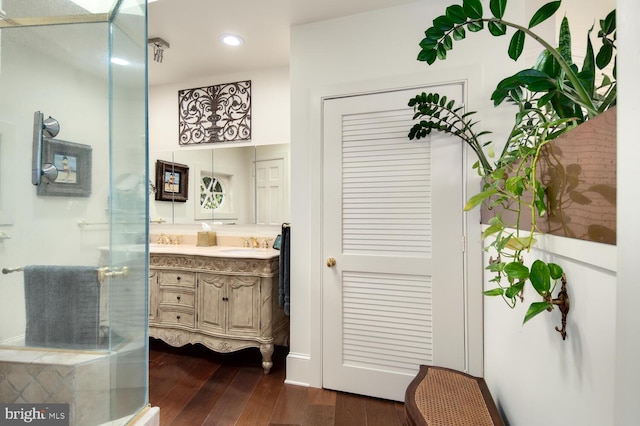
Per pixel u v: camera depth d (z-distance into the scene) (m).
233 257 2.17
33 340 1.39
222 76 2.81
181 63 2.58
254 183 2.74
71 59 1.50
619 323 0.40
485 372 1.62
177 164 2.95
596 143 0.54
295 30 2.02
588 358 0.64
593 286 0.62
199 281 2.29
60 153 1.51
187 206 2.92
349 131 1.90
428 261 1.75
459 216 1.70
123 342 1.36
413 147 1.78
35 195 1.50
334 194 1.92
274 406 1.77
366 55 1.88
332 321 1.92
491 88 1.67
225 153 2.81
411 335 1.78
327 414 1.69
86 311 1.39
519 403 1.08
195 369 2.22
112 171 1.44
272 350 2.13
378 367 1.84
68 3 1.49
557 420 0.79
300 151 2.01
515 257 0.74
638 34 0.37
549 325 0.84
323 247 1.94
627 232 0.39
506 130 1.64
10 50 1.55
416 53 1.79
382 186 1.84
